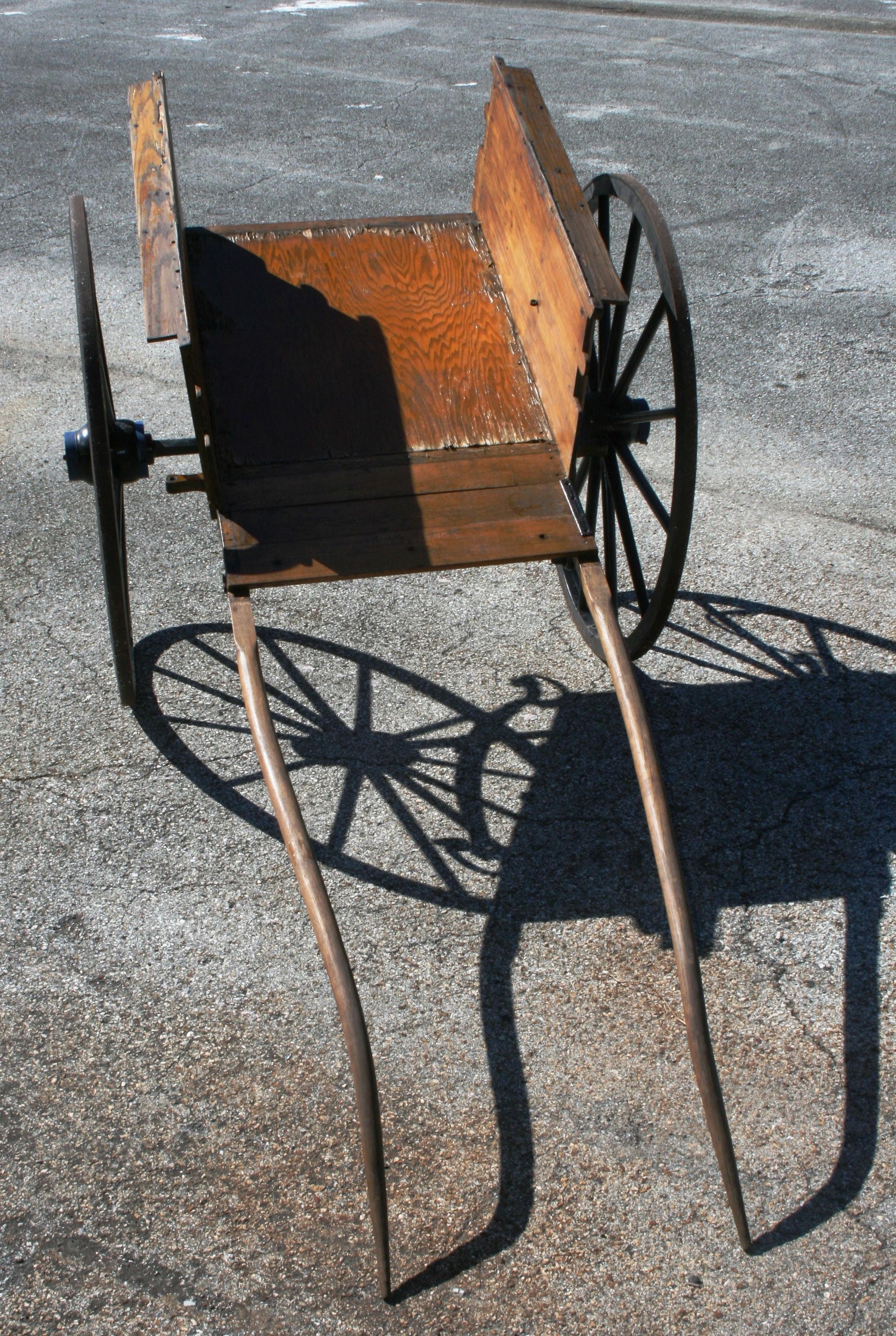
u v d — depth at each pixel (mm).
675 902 2279
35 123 8680
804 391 5188
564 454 2859
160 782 3256
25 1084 2516
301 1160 2375
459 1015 2658
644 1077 2527
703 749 3369
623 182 3027
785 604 3947
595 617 2664
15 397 5184
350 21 11711
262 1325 2119
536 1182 2338
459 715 3494
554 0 12539
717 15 11891
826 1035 2605
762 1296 2154
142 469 2979
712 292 6020
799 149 7969
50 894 2941
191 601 3979
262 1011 2670
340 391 2955
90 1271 2195
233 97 9250
